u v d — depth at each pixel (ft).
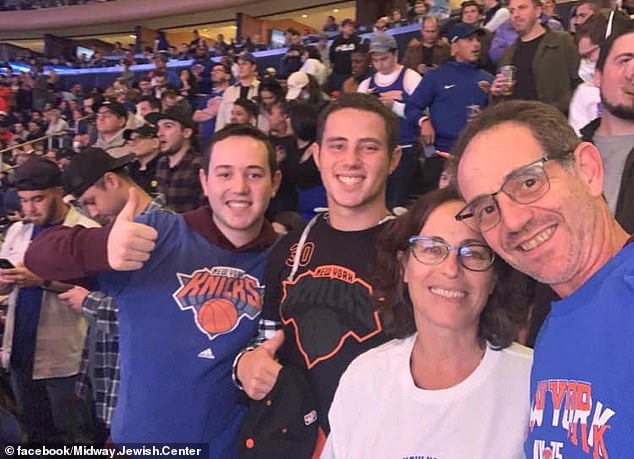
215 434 6.19
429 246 4.40
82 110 45.01
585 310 3.29
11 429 7.06
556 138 3.45
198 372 6.12
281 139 13.65
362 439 4.54
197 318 6.20
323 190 13.19
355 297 5.41
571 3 22.61
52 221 9.75
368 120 5.64
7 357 9.55
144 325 6.20
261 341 6.12
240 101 18.53
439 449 4.26
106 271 5.90
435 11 32.99
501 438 4.19
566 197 3.37
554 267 3.40
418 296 4.49
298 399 5.27
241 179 6.22
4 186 24.91
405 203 14.11
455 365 4.50
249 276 6.41
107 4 78.07
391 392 4.55
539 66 12.39
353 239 5.64
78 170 8.52
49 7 82.58
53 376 9.46
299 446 5.19
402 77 15.88
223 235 6.48
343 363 5.29
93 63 62.18
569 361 3.28
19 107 54.44
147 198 8.94
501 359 4.42
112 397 7.33
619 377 2.93
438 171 14.15
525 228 3.40
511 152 3.46
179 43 79.41
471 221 3.98
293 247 6.01
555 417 3.29
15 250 10.05
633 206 6.64
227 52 50.01
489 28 20.22
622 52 7.04
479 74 14.06
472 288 4.34
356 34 30.73
